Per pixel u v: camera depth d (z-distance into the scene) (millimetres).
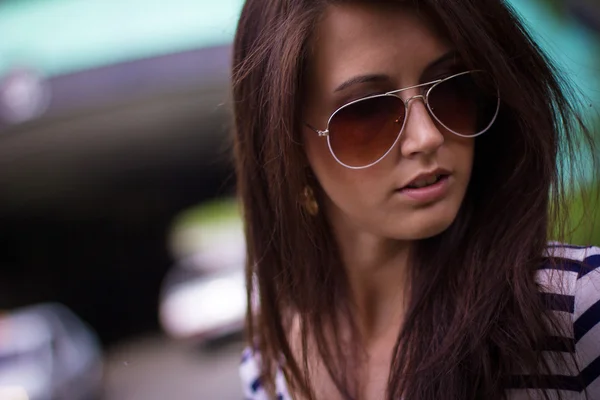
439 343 740
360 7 706
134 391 7797
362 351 868
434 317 761
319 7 723
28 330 5527
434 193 723
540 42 775
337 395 868
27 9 8188
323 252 882
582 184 806
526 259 721
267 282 942
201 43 8445
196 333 8727
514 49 735
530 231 738
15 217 12469
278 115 763
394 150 724
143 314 13805
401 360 759
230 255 9602
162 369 8719
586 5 2508
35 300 13141
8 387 4711
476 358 697
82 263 13828
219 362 8383
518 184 762
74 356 5809
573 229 789
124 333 12664
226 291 8922
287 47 734
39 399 4773
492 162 795
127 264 14281
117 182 12336
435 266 793
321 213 882
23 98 8914
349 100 734
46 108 9070
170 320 9148
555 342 678
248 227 950
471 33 692
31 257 13266
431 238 813
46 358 5223
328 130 751
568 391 672
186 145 11156
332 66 731
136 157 11375
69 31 8406
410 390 723
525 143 748
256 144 870
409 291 826
